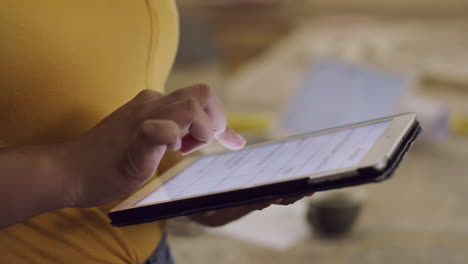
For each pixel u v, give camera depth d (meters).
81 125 0.52
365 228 1.11
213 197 0.45
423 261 0.98
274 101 1.88
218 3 3.68
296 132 1.54
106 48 0.53
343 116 1.49
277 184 0.42
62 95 0.50
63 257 0.51
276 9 3.57
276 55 2.29
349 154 0.45
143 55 0.59
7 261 0.49
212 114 0.46
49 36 0.48
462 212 1.15
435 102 1.58
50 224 0.50
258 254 1.03
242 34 3.64
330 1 3.41
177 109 0.42
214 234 1.12
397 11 3.14
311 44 2.32
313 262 1.00
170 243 1.09
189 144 0.47
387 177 0.40
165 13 0.61
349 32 2.62
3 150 0.44
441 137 1.54
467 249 1.00
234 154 0.59
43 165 0.42
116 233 0.55
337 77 1.52
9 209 0.42
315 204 1.07
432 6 3.04
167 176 0.58
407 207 1.19
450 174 1.36
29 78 0.47
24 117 0.48
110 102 0.54
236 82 2.09
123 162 0.41
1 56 0.45
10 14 0.45
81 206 0.44
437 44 2.29
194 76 2.53
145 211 0.47
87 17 0.51
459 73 1.87
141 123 0.42
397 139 0.45
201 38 2.73
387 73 1.46
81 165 0.42
